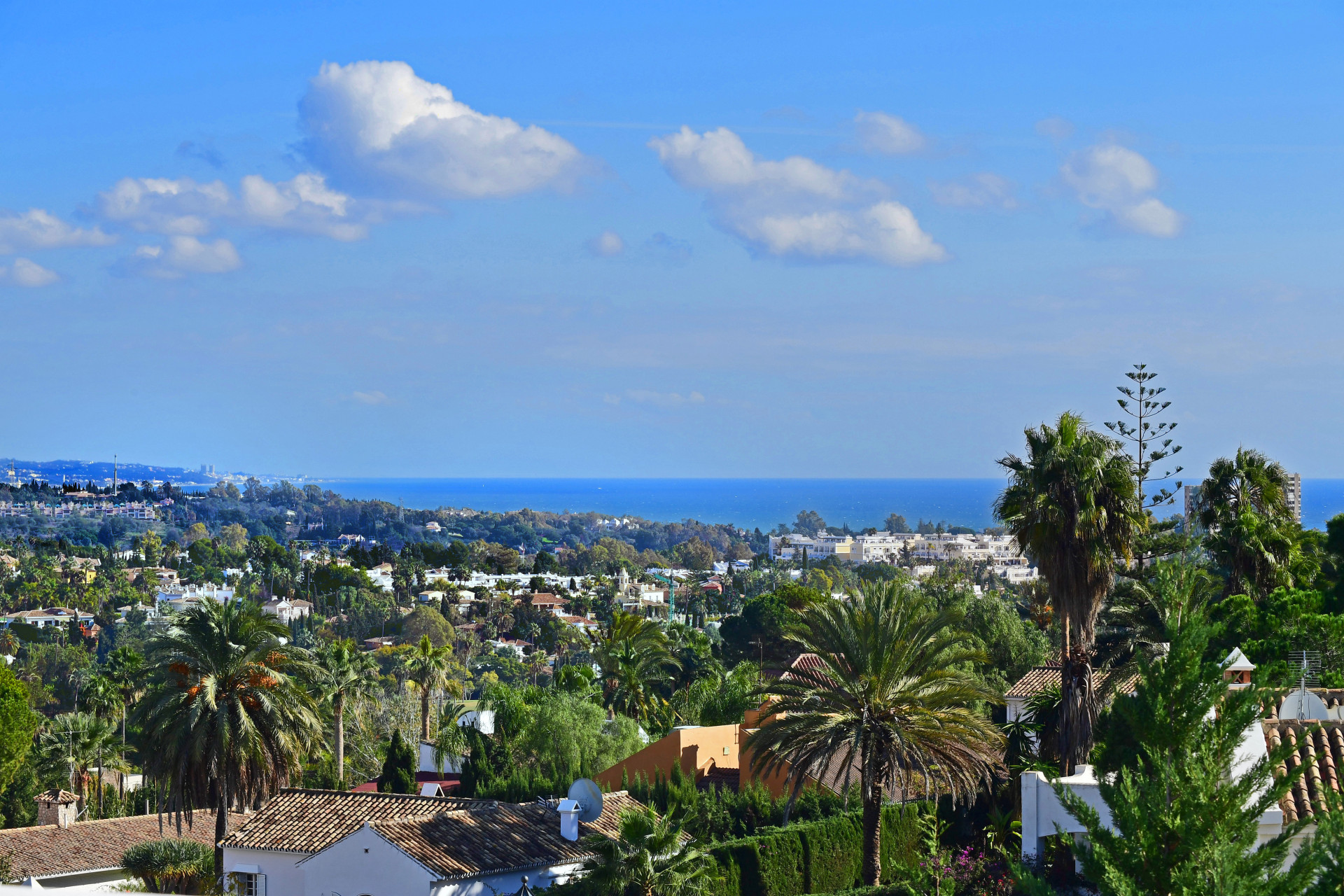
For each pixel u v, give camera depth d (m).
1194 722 17.66
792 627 38.91
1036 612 75.25
